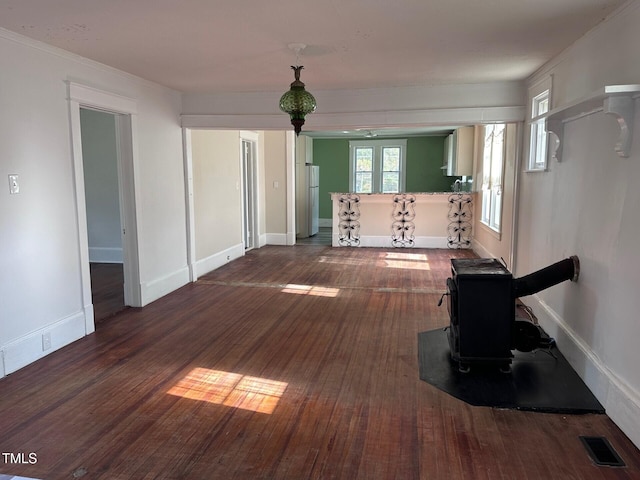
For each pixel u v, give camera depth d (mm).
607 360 2572
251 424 2463
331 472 2070
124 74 4156
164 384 2926
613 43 2611
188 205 5426
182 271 5398
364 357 3338
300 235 9844
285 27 2883
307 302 4734
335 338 3721
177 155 5207
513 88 4621
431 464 2125
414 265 6539
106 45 3258
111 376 3035
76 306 3676
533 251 4168
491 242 6172
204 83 4637
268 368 3162
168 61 3734
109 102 3938
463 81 4566
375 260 6934
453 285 3211
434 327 3969
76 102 3570
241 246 7285
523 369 3098
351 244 8219
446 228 7922
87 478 2035
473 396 2744
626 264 2350
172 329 3939
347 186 11695
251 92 5082
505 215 5246
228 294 5047
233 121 5180
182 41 3170
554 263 3439
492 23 2803
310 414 2562
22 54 3078
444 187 11148
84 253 3727
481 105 4699
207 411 2598
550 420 2488
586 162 2906
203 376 3041
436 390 2830
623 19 2484
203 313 4379
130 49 3369
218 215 6426
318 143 11688
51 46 3279
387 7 2533
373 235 8156
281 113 5094
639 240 2217
